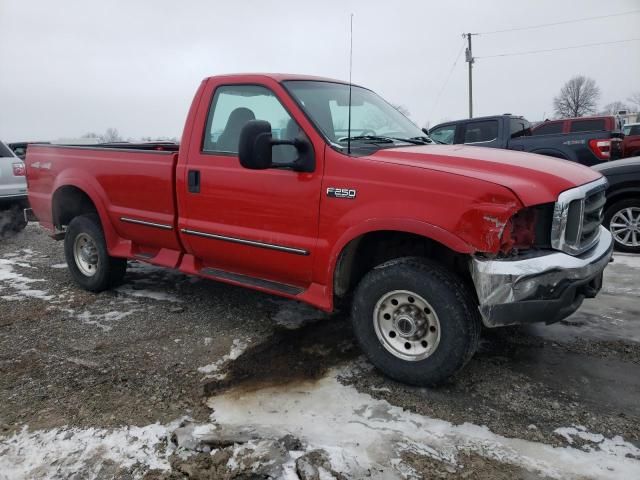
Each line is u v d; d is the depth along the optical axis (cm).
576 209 300
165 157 422
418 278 304
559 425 279
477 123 1128
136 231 461
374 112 426
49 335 407
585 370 341
